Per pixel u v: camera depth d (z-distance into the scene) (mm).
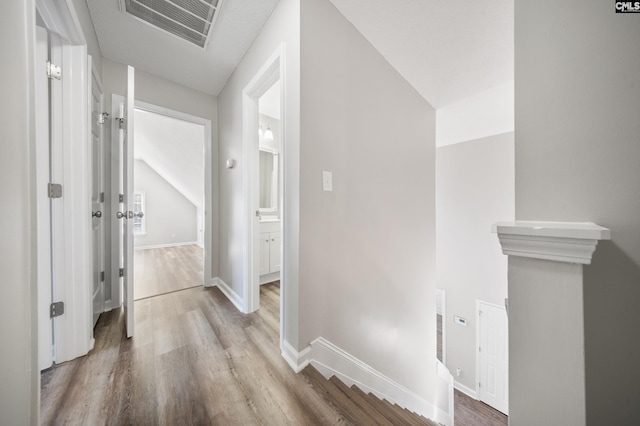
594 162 482
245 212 1952
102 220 1865
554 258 485
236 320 1809
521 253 529
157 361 1282
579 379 474
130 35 1737
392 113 1941
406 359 2135
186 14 1565
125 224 1496
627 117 451
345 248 1526
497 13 1430
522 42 570
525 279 534
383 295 1876
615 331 474
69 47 1290
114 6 1496
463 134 3578
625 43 452
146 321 1771
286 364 1273
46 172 1217
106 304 1942
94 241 1687
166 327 1684
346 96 1505
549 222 522
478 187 3748
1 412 622
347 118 1519
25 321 699
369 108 1697
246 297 1943
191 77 2289
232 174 2256
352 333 1585
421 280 2359
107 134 1972
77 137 1307
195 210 6844
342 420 938
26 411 703
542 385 517
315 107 1300
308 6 1256
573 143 504
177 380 1136
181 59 2020
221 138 2523
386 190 1897
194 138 3420
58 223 1254
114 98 2006
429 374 2445
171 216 6414
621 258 463
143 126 3441
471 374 3785
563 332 490
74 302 1290
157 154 4648
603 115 472
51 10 1106
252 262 1969
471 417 3404
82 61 1322
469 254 3838
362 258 1669
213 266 2623
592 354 474
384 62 1826
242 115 2008
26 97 706
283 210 1357
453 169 3998
